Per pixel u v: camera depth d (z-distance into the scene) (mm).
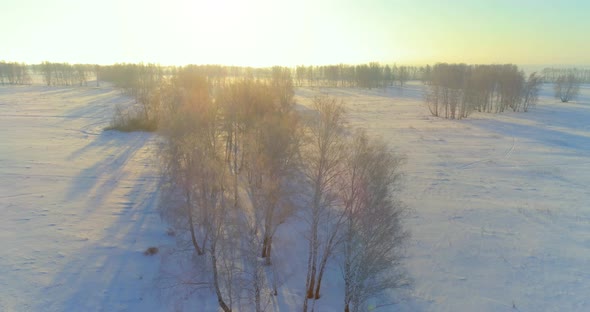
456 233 27688
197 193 19609
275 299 20703
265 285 21344
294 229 26750
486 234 27578
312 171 19781
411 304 20594
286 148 21922
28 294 20641
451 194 34688
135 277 22359
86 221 28344
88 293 21000
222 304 18562
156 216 29203
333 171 18688
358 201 17641
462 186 36688
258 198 22594
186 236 23844
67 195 32812
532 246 26016
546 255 24938
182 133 21500
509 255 24984
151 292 21125
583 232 27812
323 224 22234
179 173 20125
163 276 21656
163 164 24062
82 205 30953
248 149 25656
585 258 24531
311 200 21484
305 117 26328
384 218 17891
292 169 21719
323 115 19453
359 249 18031
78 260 23656
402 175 38500
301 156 21609
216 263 19391
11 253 24047
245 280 19078
